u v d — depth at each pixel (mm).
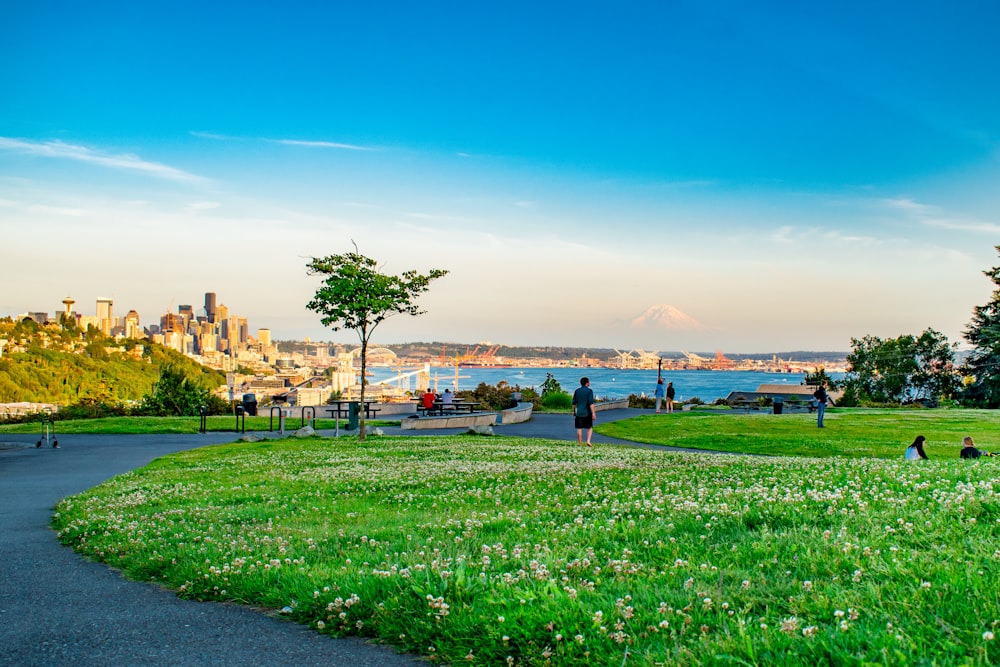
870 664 4367
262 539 9992
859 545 6953
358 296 29141
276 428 37781
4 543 11336
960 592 5461
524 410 44062
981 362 74750
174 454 26562
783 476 12750
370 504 13047
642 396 66062
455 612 5969
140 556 9531
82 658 5926
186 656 5871
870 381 101750
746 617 5488
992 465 12641
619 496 11727
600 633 5301
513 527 9594
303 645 5988
